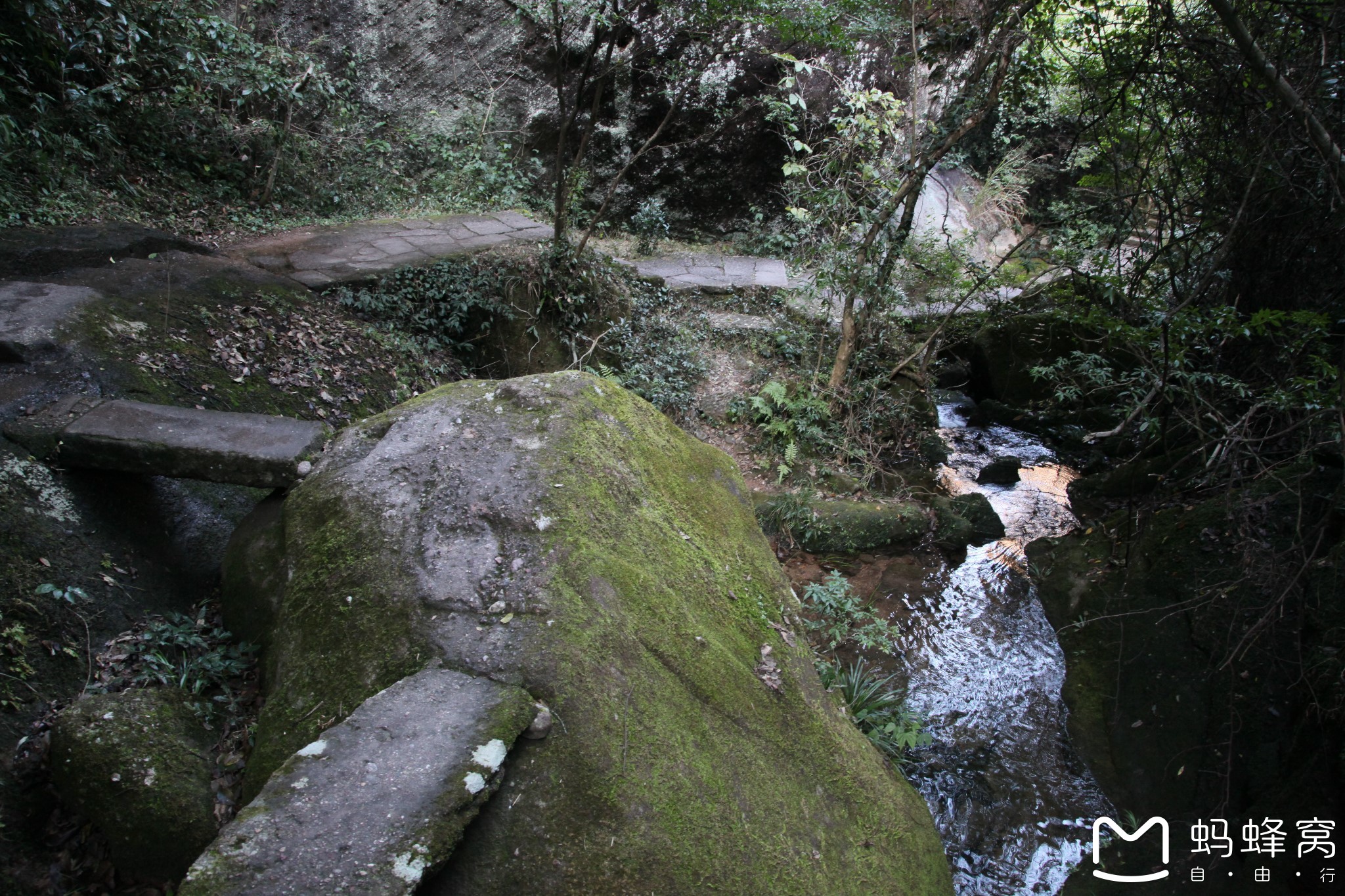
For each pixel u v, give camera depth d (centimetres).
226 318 449
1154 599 450
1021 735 415
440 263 571
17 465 301
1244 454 441
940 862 300
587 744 216
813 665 327
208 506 353
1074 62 517
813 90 902
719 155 929
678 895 210
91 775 236
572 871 204
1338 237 421
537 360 585
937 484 645
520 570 249
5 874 229
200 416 334
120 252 463
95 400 337
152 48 596
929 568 543
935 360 791
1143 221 511
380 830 182
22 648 266
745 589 319
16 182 495
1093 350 697
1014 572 545
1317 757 322
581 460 289
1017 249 620
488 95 852
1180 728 384
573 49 837
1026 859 351
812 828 258
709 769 239
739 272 839
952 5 570
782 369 693
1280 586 366
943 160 598
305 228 661
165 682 275
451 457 288
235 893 165
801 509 541
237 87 676
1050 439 745
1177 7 420
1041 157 1033
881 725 372
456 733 207
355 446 310
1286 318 408
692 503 335
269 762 233
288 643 262
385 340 514
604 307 618
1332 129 363
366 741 203
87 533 306
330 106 760
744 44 877
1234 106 408
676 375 632
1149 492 586
